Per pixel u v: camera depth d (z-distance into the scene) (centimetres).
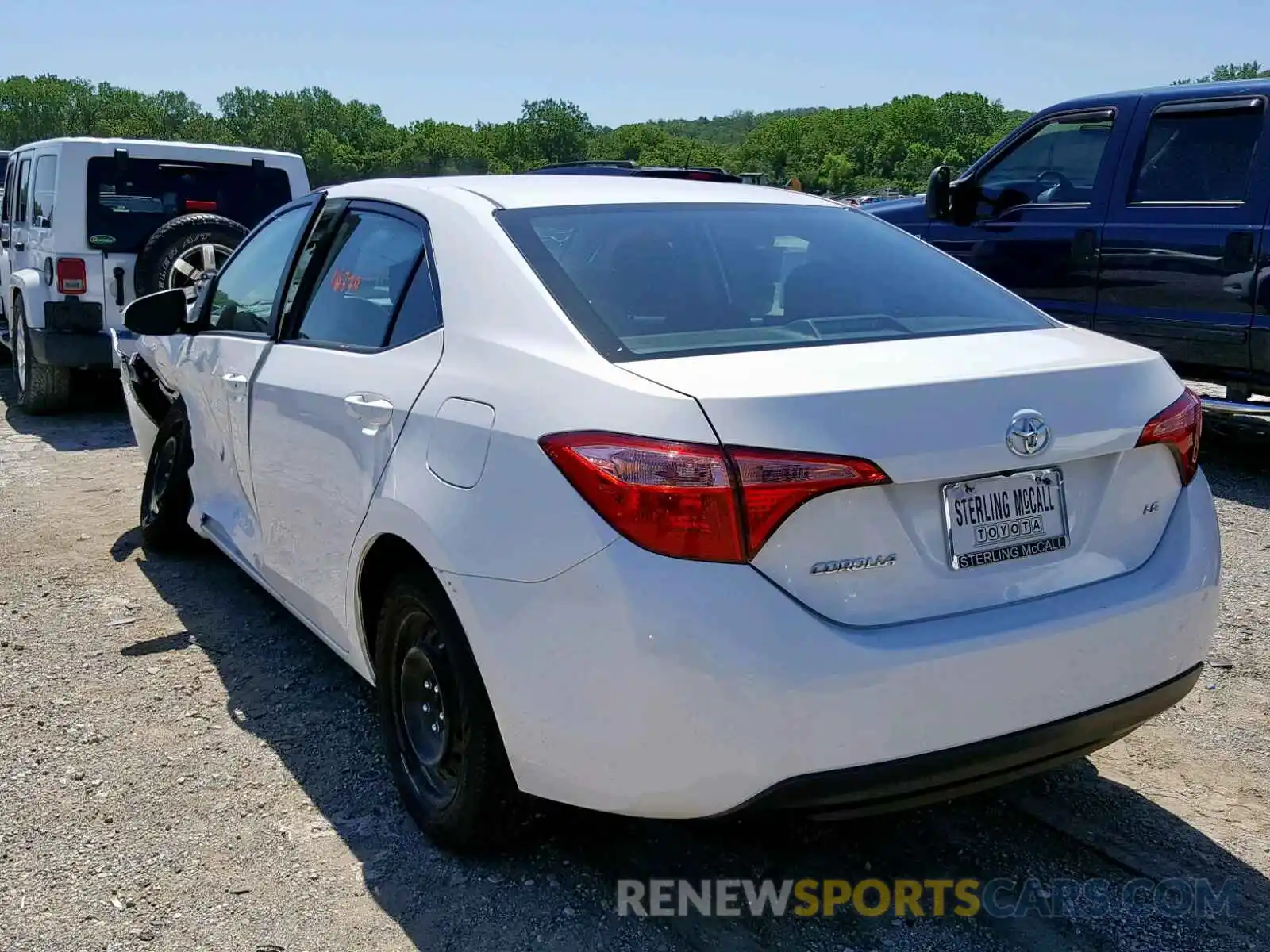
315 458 349
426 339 313
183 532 543
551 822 299
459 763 294
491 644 263
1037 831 317
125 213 863
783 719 233
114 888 292
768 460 233
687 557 234
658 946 270
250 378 403
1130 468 277
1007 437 252
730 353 268
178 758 360
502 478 263
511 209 325
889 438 241
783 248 334
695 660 232
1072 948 270
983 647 245
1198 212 671
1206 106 673
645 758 242
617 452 241
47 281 861
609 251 310
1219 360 671
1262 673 416
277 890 291
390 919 280
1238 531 582
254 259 456
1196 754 360
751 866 302
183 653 441
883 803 252
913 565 248
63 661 432
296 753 363
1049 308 759
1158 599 271
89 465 750
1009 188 789
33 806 330
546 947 270
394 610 311
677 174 659
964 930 277
